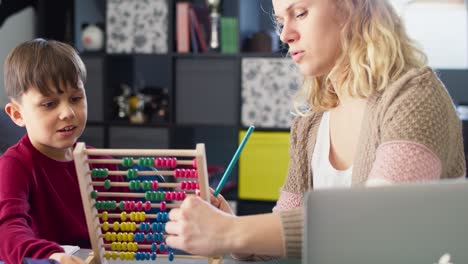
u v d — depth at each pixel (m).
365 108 1.25
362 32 1.25
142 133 4.21
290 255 1.01
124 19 4.18
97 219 1.34
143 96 4.30
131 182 1.33
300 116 1.53
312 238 0.77
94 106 4.25
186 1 4.27
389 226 0.76
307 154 1.47
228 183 4.02
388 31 1.22
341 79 1.30
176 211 1.03
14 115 1.66
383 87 1.21
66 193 1.65
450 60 4.21
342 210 0.76
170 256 1.36
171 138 4.17
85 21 4.51
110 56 4.26
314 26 1.23
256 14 4.43
